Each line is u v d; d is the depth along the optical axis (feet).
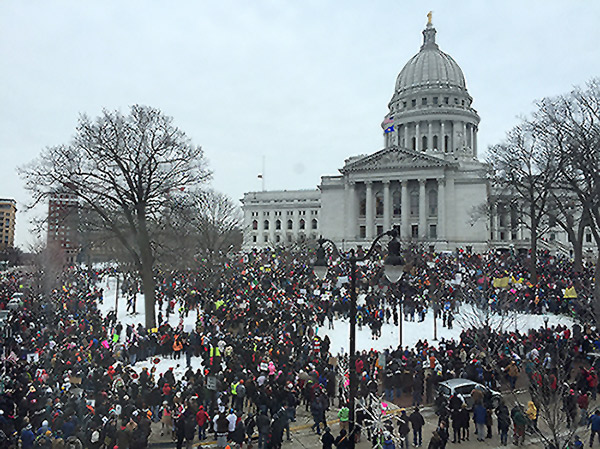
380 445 56.34
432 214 331.36
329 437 56.39
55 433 54.65
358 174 342.85
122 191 116.98
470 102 445.37
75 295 142.31
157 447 63.57
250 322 109.09
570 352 90.17
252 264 192.95
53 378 73.51
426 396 83.10
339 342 112.47
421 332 121.08
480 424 66.74
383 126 448.65
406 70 451.94
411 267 166.61
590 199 139.95
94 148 113.09
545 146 160.86
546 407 58.95
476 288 134.00
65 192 112.68
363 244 330.75
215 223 237.66
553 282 150.20
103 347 89.92
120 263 188.85
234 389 71.41
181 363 95.96
